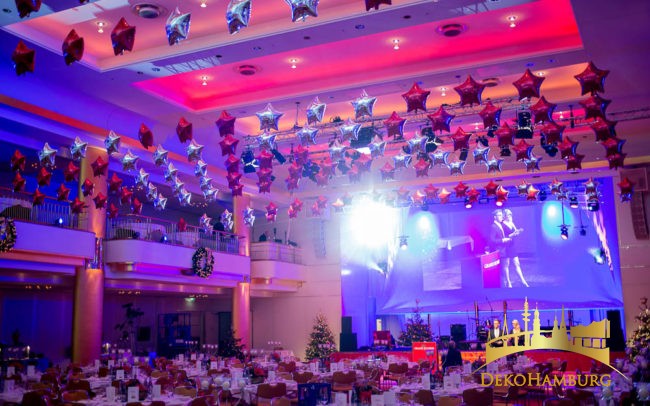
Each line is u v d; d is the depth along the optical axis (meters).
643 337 17.30
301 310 26.78
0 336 18.84
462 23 12.23
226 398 11.66
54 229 15.03
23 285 17.48
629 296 22.03
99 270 16.39
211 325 27.58
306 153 15.09
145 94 14.61
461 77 13.93
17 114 14.38
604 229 22.84
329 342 24.84
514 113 16.47
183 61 12.77
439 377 12.84
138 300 24.47
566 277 23.22
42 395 9.73
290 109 16.09
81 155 13.66
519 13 11.87
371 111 11.20
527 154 15.34
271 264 24.23
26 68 8.27
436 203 25.38
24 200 16.64
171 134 18.44
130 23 11.99
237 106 15.54
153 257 17.72
